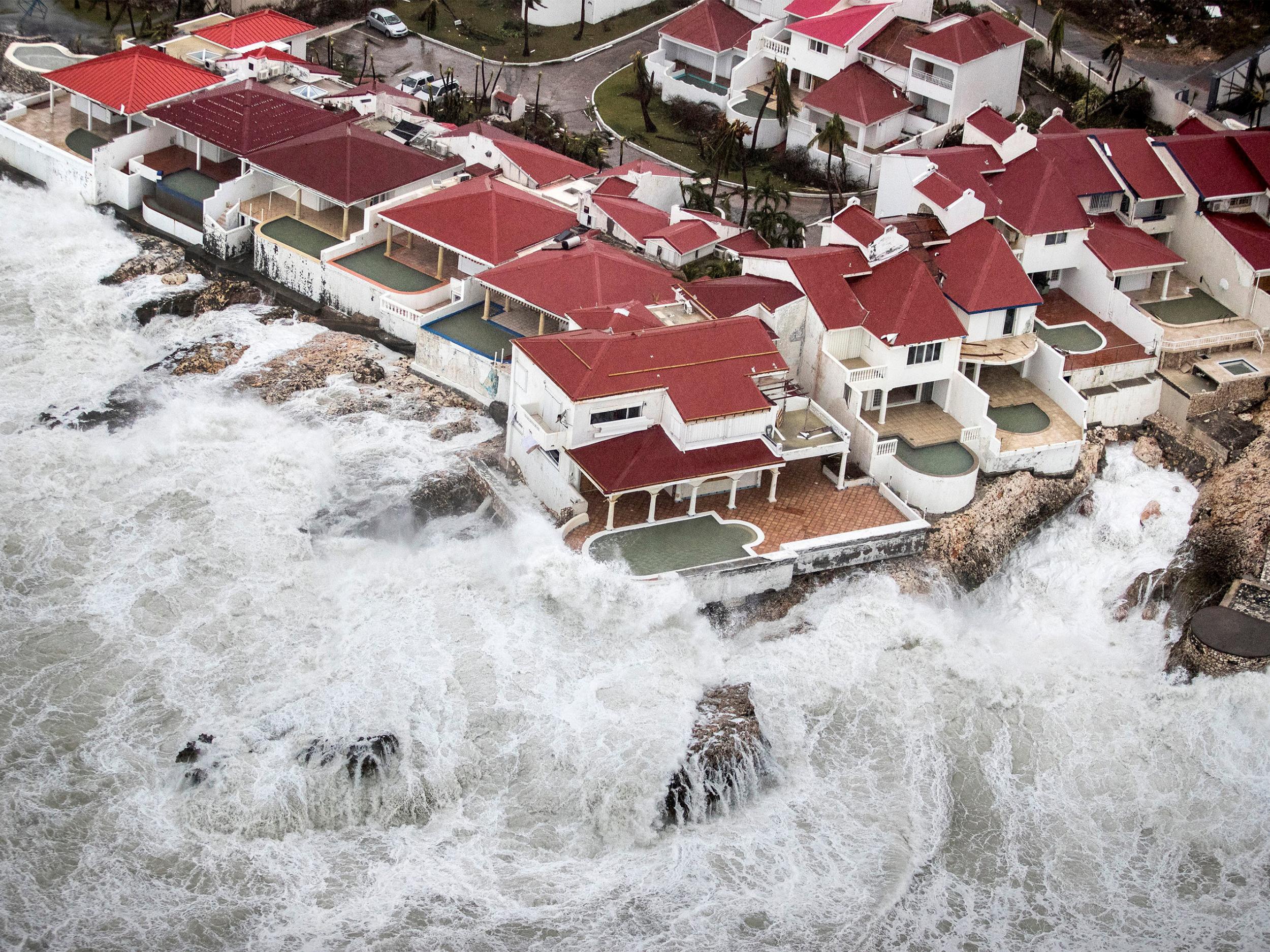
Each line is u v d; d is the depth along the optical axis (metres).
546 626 68.88
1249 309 88.75
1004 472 79.06
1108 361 83.19
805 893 60.06
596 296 81.12
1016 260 82.56
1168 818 65.00
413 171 94.81
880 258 81.94
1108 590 75.75
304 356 85.69
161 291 91.19
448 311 85.50
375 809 61.69
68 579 70.81
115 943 55.88
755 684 68.00
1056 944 59.22
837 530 74.38
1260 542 75.31
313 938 56.69
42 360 85.44
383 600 70.44
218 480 77.00
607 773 62.38
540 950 56.81
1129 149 92.38
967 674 69.94
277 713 64.12
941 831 63.34
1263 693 68.50
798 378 82.19
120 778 61.81
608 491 70.44
